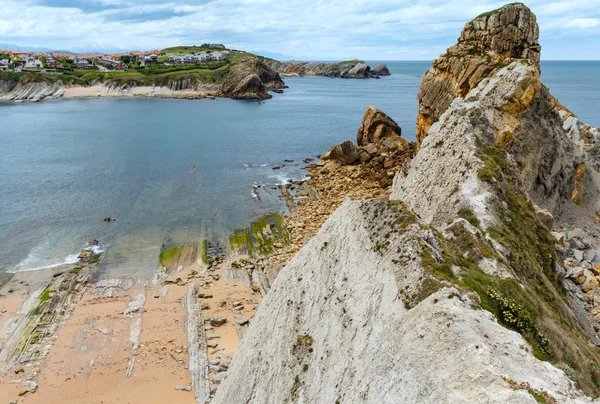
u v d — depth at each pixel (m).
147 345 34.19
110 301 39.84
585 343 20.23
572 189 43.38
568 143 45.69
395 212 20.81
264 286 42.41
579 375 15.89
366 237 20.77
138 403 28.91
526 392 11.03
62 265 46.25
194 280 43.53
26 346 33.84
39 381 30.75
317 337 20.05
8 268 45.47
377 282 18.59
